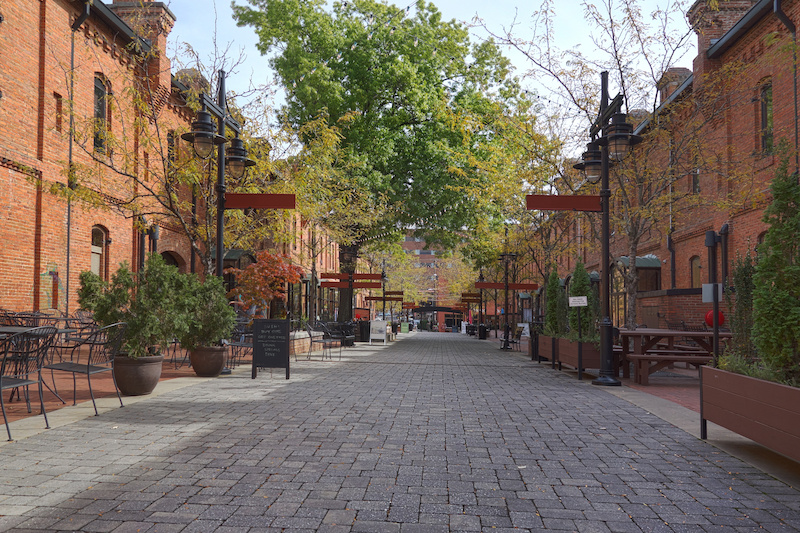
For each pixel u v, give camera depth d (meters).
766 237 5.54
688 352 12.76
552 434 6.36
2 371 5.89
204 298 11.07
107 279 18.19
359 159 23.84
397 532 3.52
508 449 5.64
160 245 20.70
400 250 41.25
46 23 15.43
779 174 5.52
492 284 26.38
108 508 3.84
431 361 16.64
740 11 19.14
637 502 4.13
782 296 5.22
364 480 4.54
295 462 5.01
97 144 17.69
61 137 16.02
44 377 10.36
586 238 27.30
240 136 13.72
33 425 6.33
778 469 5.01
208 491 4.21
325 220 23.44
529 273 40.81
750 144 17.20
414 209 25.83
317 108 23.69
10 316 11.70
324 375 11.95
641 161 14.35
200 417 6.94
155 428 6.28
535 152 15.72
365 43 25.61
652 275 24.56
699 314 18.97
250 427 6.41
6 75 14.08
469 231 27.81
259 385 10.02
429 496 4.20
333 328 24.70
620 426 6.85
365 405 8.07
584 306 12.59
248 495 4.14
